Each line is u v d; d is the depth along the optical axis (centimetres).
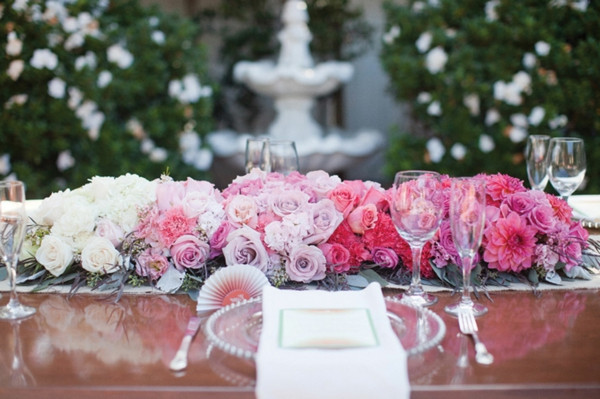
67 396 100
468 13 398
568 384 100
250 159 188
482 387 99
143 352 112
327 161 477
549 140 188
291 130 476
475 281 141
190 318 125
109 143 380
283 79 448
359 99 570
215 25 567
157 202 147
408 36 409
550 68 375
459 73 379
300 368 96
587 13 364
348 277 142
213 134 483
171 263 143
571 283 146
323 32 521
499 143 388
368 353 99
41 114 371
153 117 396
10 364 108
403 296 134
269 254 142
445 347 113
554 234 142
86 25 376
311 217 142
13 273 129
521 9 378
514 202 145
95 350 113
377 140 487
